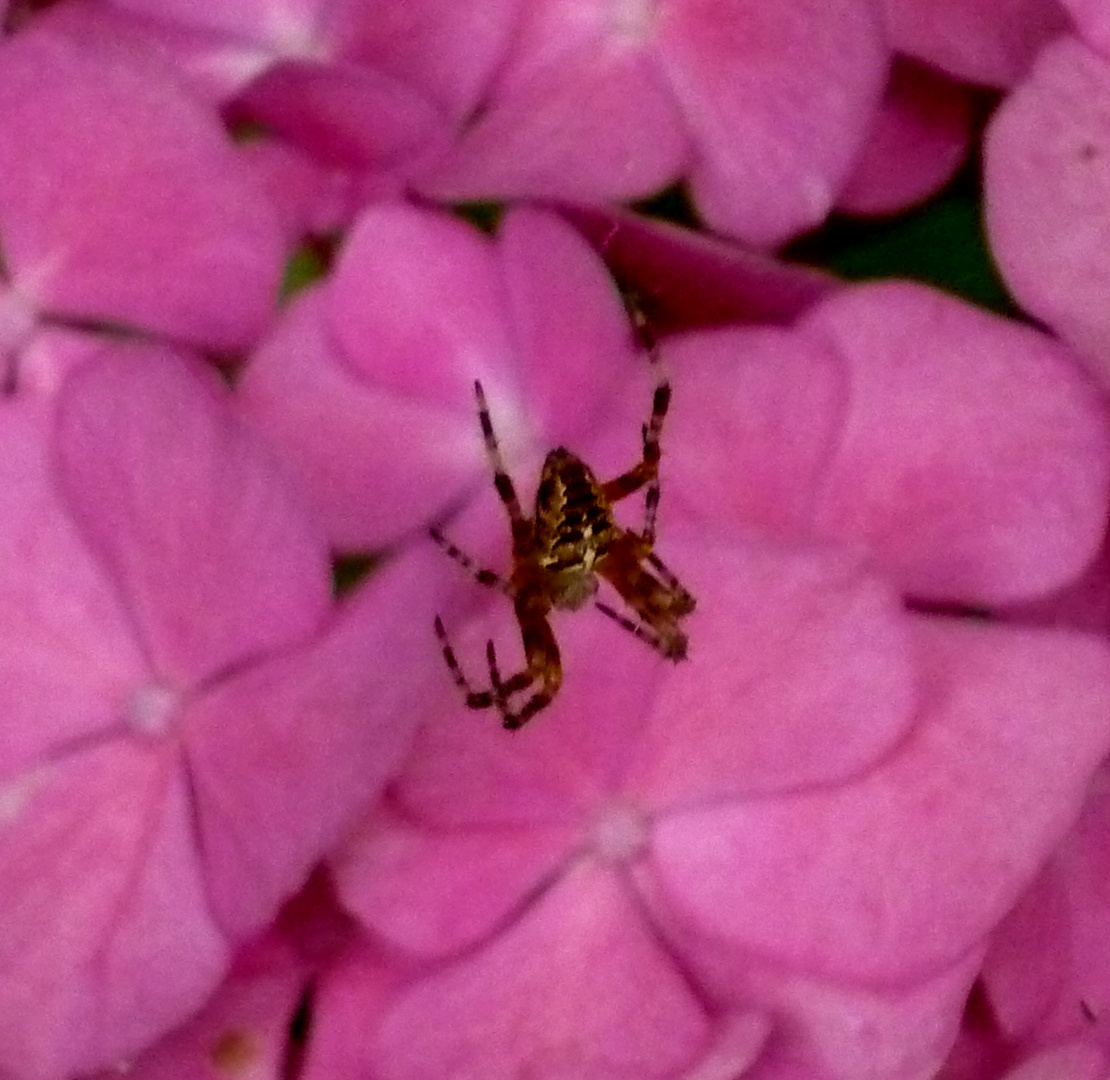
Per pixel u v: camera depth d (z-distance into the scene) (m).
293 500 0.26
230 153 0.27
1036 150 0.28
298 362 0.28
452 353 0.28
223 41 0.28
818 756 0.27
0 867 0.26
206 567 0.26
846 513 0.28
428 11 0.28
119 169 0.27
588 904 0.27
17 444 0.26
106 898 0.26
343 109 0.28
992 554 0.28
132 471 0.26
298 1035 0.27
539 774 0.27
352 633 0.26
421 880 0.27
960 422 0.28
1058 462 0.28
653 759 0.27
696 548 0.27
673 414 0.28
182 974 0.26
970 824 0.27
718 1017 0.27
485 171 0.28
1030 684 0.27
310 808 0.26
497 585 0.27
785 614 0.27
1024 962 0.28
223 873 0.26
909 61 0.29
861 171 0.29
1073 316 0.28
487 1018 0.27
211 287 0.27
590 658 0.27
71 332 0.27
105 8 0.28
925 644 0.27
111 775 0.26
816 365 0.28
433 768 0.27
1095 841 0.28
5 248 0.27
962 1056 0.28
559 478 0.27
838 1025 0.27
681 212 0.29
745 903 0.27
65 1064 0.26
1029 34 0.28
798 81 0.28
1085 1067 0.28
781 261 0.28
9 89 0.27
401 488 0.28
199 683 0.26
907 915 0.27
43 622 0.27
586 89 0.28
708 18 0.28
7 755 0.27
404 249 0.28
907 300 0.28
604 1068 0.27
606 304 0.28
